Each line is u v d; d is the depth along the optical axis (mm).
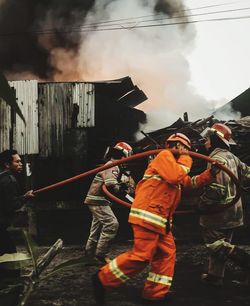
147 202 3736
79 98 7332
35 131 7324
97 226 5656
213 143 4547
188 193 6832
